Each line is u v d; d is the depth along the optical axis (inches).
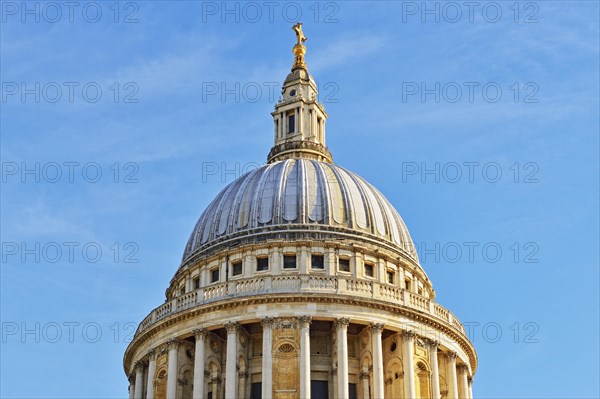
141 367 6953.7
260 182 7406.5
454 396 6752.0
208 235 7352.4
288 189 7253.9
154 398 6624.0
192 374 6638.8
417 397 6466.5
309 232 6983.3
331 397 6368.1
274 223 7081.7
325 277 6540.4
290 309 6397.6
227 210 7357.3
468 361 7185.0
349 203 7239.2
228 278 6909.5
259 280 6525.6
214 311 6496.1
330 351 6505.9
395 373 6515.8
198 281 7160.4
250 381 6451.8
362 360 6491.1
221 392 6476.4
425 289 7450.8
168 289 7544.3
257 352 6535.4
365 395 6378.0
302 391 6151.6
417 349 6574.8
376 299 6491.1
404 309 6560.0
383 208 7440.9
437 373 6619.1
